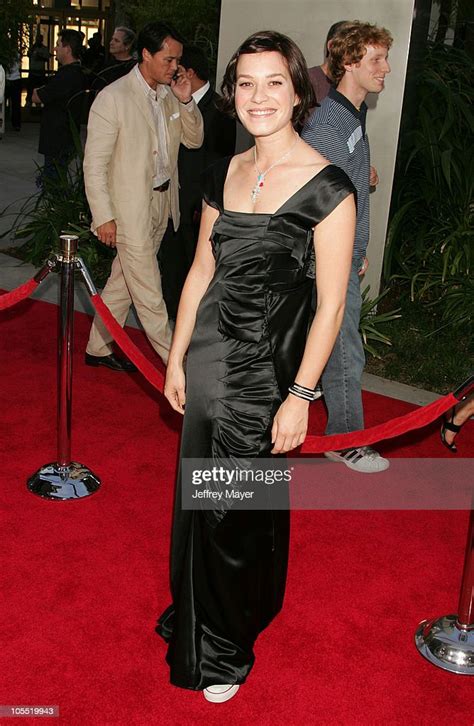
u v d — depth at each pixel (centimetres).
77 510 365
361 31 364
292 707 267
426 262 655
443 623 299
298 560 341
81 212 711
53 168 773
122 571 327
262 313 246
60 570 325
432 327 602
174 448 425
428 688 279
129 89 440
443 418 432
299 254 241
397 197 612
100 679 273
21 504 366
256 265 243
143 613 305
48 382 491
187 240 541
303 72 237
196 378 255
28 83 1466
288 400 246
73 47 767
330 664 287
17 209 864
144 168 444
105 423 445
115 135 438
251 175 247
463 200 647
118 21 1061
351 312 392
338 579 331
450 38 743
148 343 552
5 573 321
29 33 1435
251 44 234
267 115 234
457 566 345
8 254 726
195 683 263
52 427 439
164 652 287
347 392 401
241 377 252
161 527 358
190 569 261
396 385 528
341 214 236
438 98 668
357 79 370
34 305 608
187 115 462
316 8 559
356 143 374
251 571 262
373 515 377
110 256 699
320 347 241
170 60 431
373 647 296
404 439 451
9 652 282
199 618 263
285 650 291
